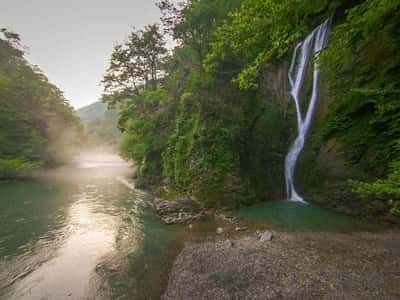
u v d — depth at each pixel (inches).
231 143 595.8
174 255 309.4
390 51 311.0
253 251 305.0
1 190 758.5
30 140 1295.5
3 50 1563.7
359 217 427.2
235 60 682.2
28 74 1697.8
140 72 1267.2
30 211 528.1
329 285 222.2
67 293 229.9
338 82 456.4
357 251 291.1
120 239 369.1
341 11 354.3
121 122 1214.9
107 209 551.2
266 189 600.7
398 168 222.7
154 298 220.4
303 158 596.7
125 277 258.4
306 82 644.7
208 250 316.5
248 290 223.3
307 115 621.6
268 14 271.3
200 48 792.3
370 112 402.3
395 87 278.7
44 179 1034.7
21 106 1358.3
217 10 701.9
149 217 486.3
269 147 648.4
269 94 696.4
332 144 510.0
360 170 431.8
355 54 353.4
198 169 588.1
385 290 209.2
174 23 820.6
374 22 252.8
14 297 224.1
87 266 284.0
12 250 331.0
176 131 773.3
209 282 240.1
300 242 329.1
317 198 534.6
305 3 248.5
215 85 709.9
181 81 964.0
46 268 279.7
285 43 279.6
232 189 544.4
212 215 483.2
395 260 262.8
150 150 902.4
